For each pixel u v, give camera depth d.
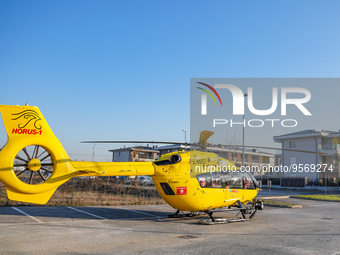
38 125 9.68
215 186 11.62
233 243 8.34
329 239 9.02
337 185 38.69
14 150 9.27
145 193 23.66
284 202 21.58
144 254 7.19
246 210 12.66
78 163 10.23
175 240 8.64
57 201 17.44
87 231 9.73
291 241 8.68
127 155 69.00
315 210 16.92
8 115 9.40
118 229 10.16
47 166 9.88
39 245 7.85
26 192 9.43
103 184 23.08
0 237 8.62
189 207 11.29
